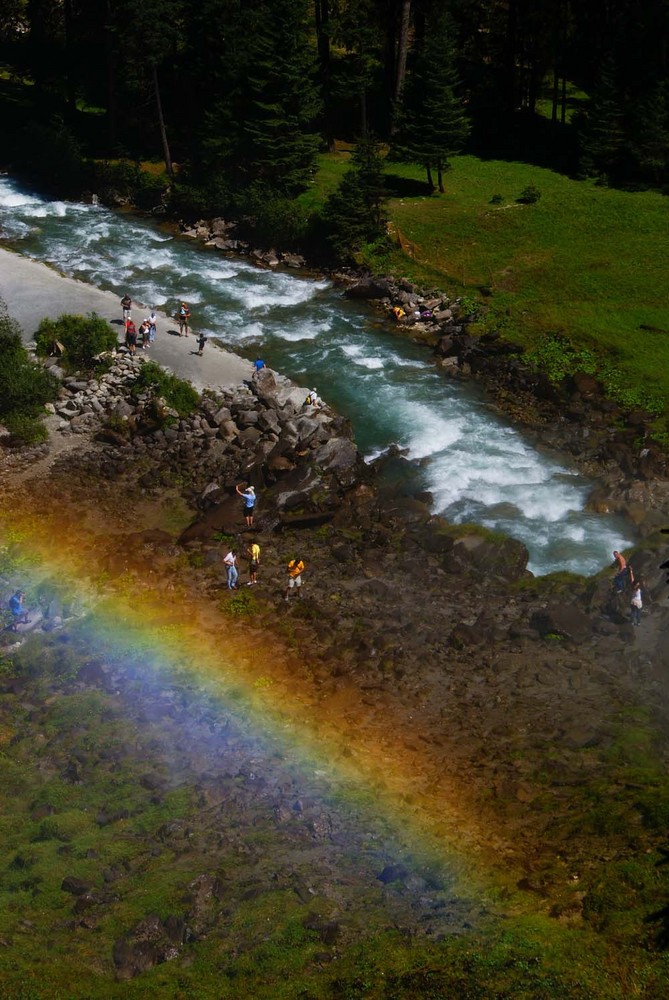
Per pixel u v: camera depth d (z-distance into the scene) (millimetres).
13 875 26703
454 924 23766
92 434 52719
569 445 52719
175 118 94375
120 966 23281
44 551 44094
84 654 37562
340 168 87000
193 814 28922
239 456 50406
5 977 22484
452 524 45906
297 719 33875
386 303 68812
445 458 51500
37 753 32438
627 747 31453
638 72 84125
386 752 32219
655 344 60656
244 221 78500
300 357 61562
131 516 46938
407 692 35344
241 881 25781
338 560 43469
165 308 66438
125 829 28438
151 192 85250
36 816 29234
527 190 78000
